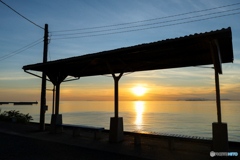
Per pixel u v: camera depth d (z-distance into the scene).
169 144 5.96
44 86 10.26
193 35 4.85
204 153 5.50
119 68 8.84
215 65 5.20
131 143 6.93
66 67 9.14
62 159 5.11
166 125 44.06
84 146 6.50
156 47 5.70
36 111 85.00
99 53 6.68
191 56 6.55
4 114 16.11
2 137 8.20
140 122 50.00
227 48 5.65
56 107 9.38
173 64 7.12
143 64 7.86
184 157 5.19
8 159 5.10
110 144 6.80
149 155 5.40
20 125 12.23
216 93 5.19
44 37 10.72
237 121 54.75
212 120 57.84
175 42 5.25
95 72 9.89
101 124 40.72
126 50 6.10
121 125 7.38
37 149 6.16
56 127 9.12
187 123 49.03
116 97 7.30
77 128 8.54
